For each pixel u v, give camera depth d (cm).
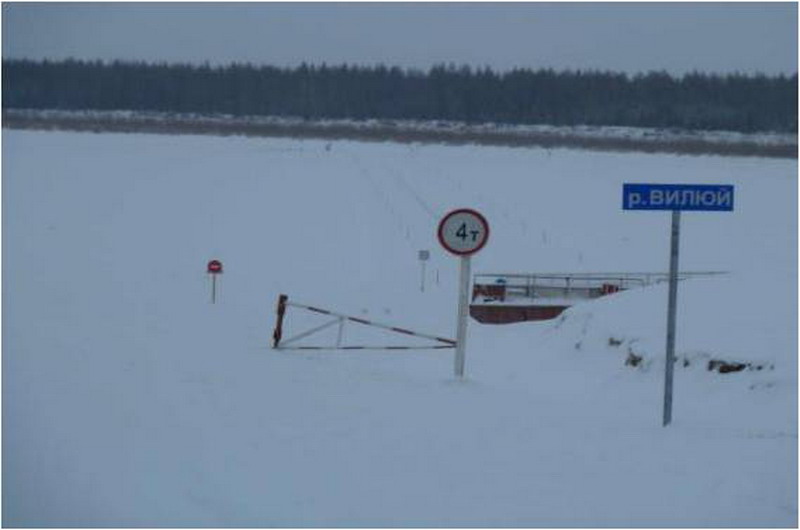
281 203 7581
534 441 1457
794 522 1081
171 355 2027
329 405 1639
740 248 6256
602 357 2905
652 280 5119
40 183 7950
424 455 1328
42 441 1233
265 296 4391
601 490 1196
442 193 8331
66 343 2011
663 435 1552
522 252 6178
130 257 4906
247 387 1741
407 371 2509
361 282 5081
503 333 3666
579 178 9388
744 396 2252
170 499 1041
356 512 1055
